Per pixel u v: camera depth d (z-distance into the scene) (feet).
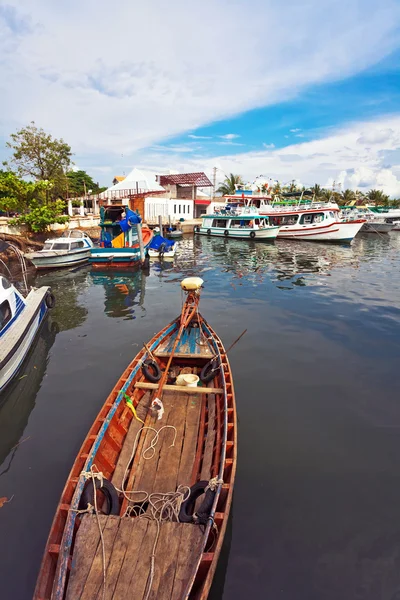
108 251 72.33
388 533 15.34
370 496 17.13
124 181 145.18
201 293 54.19
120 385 21.67
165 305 48.37
